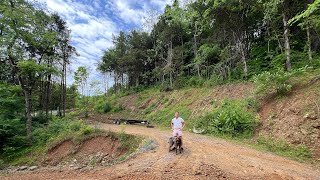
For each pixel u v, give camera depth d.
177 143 10.85
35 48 23.02
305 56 18.86
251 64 24.41
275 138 12.54
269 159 9.60
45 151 19.28
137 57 46.50
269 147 11.98
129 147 17.05
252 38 28.20
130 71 49.38
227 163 8.78
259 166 8.35
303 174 7.55
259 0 19.30
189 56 37.84
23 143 20.52
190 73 37.38
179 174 7.34
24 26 20.19
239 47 25.09
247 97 18.66
